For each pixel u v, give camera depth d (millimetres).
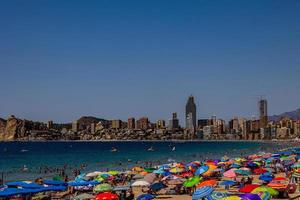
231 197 28203
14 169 90000
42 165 102812
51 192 46469
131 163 110250
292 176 47969
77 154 164125
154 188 42438
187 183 43750
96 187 40031
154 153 172750
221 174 58969
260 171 54656
